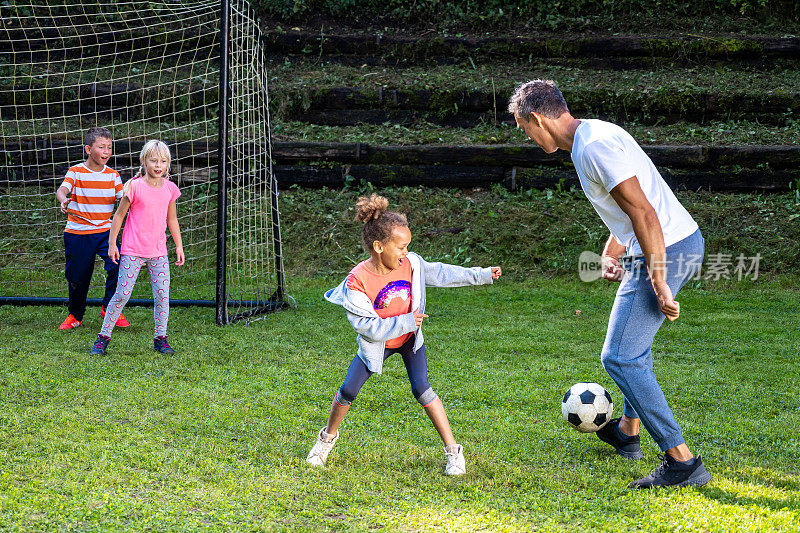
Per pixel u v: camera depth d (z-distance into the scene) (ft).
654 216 9.66
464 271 11.07
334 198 31.35
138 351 17.94
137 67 37.99
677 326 21.17
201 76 36.70
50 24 38.88
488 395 14.87
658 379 16.11
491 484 10.50
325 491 10.15
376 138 33.17
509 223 29.60
